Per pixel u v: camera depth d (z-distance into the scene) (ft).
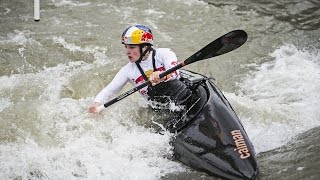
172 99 49.49
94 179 44.24
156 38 80.43
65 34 80.89
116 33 82.12
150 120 50.88
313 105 58.08
